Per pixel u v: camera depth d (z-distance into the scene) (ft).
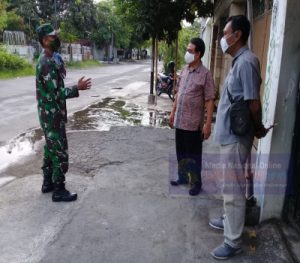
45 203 12.49
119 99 40.57
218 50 33.50
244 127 8.70
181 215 11.87
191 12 29.14
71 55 110.93
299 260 9.15
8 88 47.26
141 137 22.17
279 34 9.89
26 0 106.63
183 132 13.35
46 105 11.82
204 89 12.67
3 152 18.98
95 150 19.01
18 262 9.18
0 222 11.12
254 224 10.90
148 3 27.32
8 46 82.84
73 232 10.63
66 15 113.50
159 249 9.86
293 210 10.83
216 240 10.37
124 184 14.42
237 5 22.44
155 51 36.58
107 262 9.24
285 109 10.07
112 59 153.07
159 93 42.55
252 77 8.55
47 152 12.73
